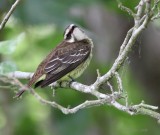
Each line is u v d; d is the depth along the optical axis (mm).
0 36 16109
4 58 16188
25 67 17594
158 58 16453
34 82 11070
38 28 17188
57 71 11688
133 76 16766
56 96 15367
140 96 16641
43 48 17641
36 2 14680
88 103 8977
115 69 9336
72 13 15016
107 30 16672
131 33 9414
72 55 12203
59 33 17219
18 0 10211
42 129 16562
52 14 14664
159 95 16641
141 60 16578
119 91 8828
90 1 14781
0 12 13656
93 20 16672
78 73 12250
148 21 8836
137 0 12523
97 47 16438
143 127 16172
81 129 14922
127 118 15906
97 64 15977
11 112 15984
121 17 16516
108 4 14836
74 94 15352
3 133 15969
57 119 15016
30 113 16797
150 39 16391
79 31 12930
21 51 17656
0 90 15711
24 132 16094
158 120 8648
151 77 16641
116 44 16656
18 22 15305
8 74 9312
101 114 15742
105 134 15844
